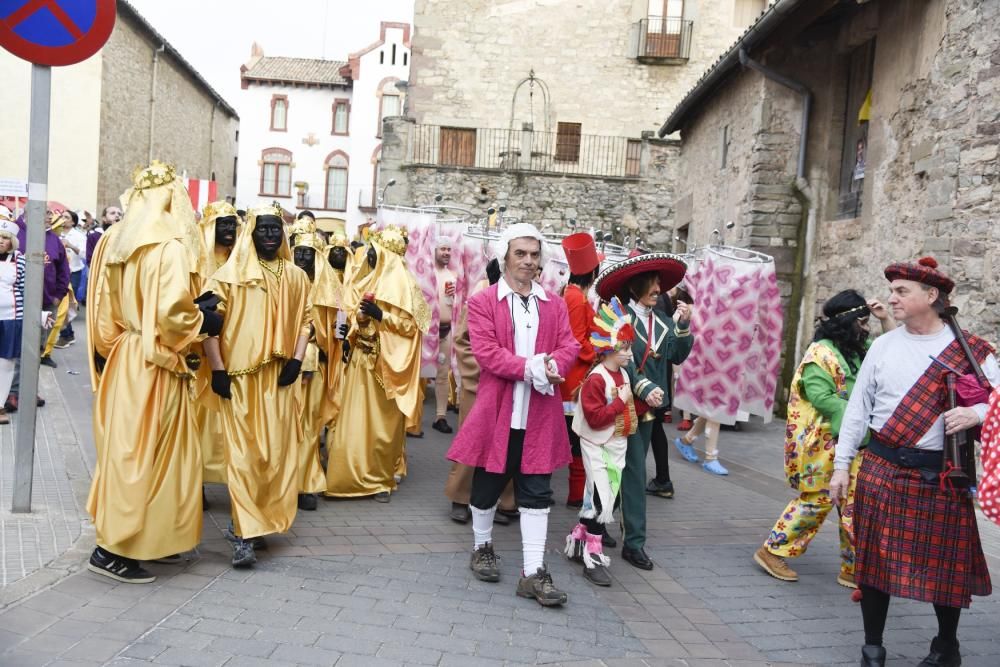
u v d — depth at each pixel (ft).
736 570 17.83
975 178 26.14
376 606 14.19
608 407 16.02
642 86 83.87
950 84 27.89
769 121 41.37
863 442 15.71
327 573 15.65
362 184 163.32
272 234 16.12
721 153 50.60
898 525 12.37
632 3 83.30
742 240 43.14
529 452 14.97
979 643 14.38
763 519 22.22
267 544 17.07
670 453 31.48
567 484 25.05
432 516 20.38
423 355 31.71
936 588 12.17
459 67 82.38
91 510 14.21
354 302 21.63
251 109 164.14
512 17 82.48
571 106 83.46
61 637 12.01
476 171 75.72
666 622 14.66
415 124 82.17
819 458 16.69
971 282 26.02
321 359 21.06
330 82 163.43
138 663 11.46
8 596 13.08
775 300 35.06
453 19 82.12
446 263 32.63
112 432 14.07
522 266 15.25
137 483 13.96
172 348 14.14
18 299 25.14
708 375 28.58
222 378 15.46
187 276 14.11
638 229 76.23
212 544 16.83
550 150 83.20
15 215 45.73
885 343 12.96
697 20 83.61
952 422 11.87
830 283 38.65
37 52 16.38
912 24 31.24
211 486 21.38
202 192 54.19
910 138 31.17
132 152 93.50
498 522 20.13
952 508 12.18
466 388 22.89
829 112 39.96
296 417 17.26
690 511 22.71
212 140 131.85
